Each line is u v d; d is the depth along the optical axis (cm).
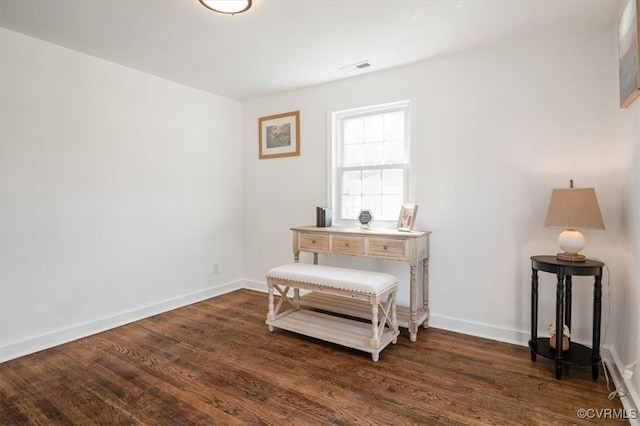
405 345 263
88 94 284
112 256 302
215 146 394
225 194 407
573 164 244
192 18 226
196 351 254
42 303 259
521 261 263
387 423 173
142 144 324
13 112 244
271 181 403
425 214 301
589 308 241
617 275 228
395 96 313
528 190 259
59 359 241
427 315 294
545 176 254
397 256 273
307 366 231
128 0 205
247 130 421
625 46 188
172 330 295
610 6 212
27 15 222
